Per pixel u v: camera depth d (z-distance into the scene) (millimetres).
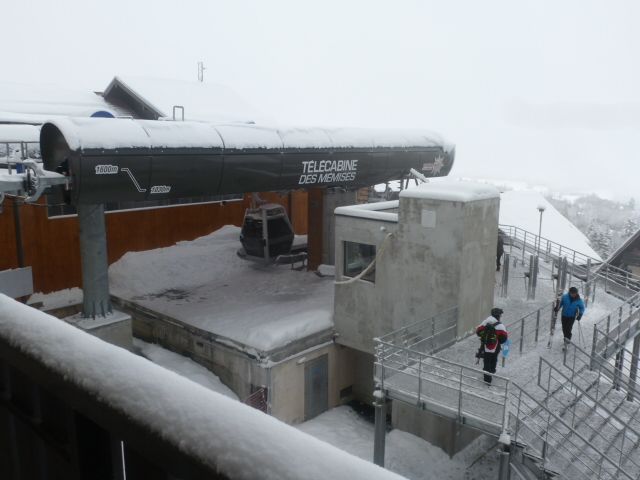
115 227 25969
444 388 13484
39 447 1922
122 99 32781
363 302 18797
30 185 14500
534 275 19875
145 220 27109
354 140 21156
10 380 2027
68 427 1691
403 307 17562
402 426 17844
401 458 16375
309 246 26203
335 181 20891
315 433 17938
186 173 15703
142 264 26016
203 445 1158
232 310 20953
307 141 19234
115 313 19344
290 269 27000
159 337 21141
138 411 1326
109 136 14141
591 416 12836
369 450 16891
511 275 23719
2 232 21500
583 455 11359
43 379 1684
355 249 19094
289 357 18125
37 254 22578
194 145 15727
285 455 1042
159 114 30516
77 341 1672
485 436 17938
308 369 18875
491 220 17219
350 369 20656
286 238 27609
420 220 16797
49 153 14578
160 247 27875
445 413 12625
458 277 16094
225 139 16609
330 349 19703
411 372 14453
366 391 20547
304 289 23656
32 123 24547
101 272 18812
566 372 14195
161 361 19797
